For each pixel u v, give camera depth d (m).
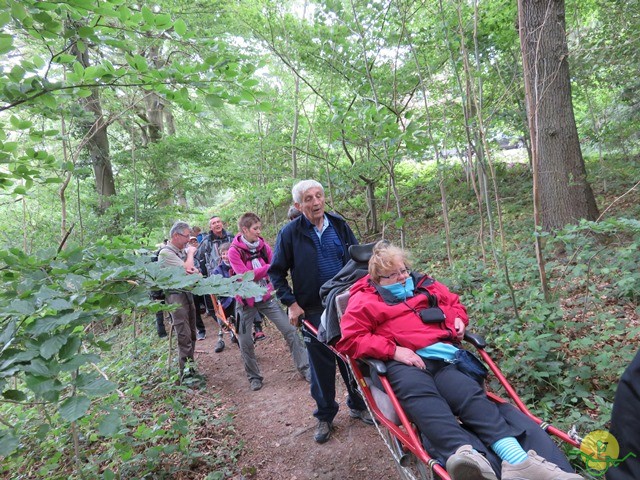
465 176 11.15
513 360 3.29
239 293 1.95
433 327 2.55
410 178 12.51
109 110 7.20
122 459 3.20
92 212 9.48
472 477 1.75
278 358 5.94
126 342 7.09
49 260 2.00
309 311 3.55
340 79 7.25
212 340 7.53
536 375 3.09
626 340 3.54
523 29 3.55
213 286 2.00
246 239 4.95
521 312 3.93
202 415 4.24
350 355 2.59
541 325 3.43
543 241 6.03
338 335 2.79
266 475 3.33
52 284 1.81
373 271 2.70
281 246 3.53
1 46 1.97
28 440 3.57
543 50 5.90
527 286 4.69
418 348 2.45
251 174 10.18
